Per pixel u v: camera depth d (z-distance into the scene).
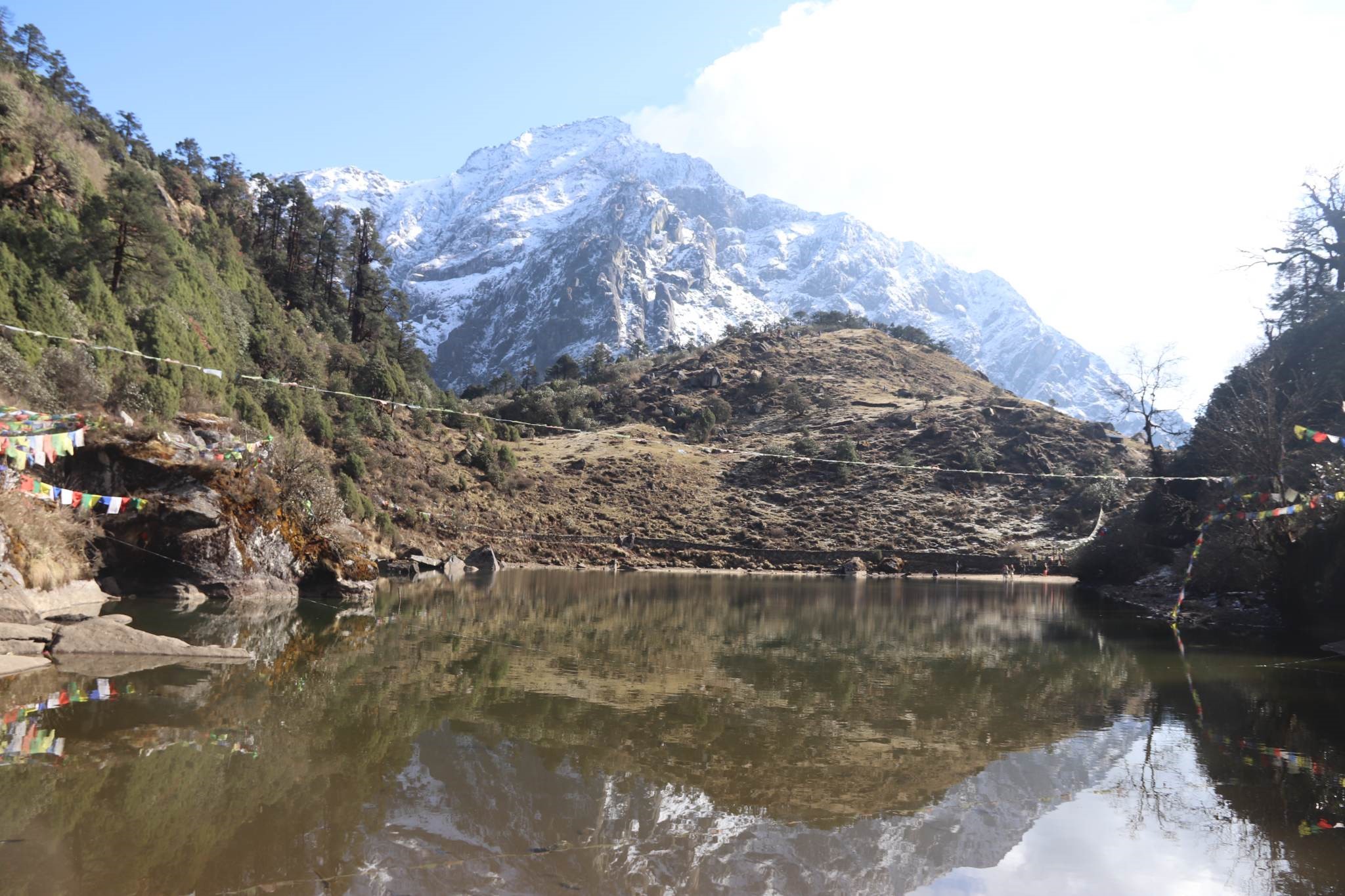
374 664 17.53
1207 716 14.64
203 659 16.97
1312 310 48.28
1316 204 50.09
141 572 26.05
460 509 62.19
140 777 9.43
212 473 27.98
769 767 10.93
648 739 12.05
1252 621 30.48
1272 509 25.22
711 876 7.48
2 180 41.22
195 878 6.92
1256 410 33.47
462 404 110.56
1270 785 10.65
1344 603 25.11
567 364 160.88
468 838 8.09
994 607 39.06
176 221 61.94
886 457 91.50
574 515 68.94
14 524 21.03
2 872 6.85
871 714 14.35
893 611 36.03
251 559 28.03
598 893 6.98
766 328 166.38
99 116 76.56
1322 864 8.12
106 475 26.05
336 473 53.25
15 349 29.27
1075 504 75.94
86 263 38.81
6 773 9.40
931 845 8.45
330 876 7.08
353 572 32.00
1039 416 97.81
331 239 85.62
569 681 16.58
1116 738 12.96
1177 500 47.66
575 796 9.47
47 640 16.91
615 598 38.50
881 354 144.25
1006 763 11.45
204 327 46.84
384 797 9.16
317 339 72.31
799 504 78.06
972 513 76.31
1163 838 8.80
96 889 6.60
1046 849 8.40
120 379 34.09
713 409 116.62
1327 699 16.30
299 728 11.84
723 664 19.67
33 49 73.56
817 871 7.71
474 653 19.73
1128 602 41.25
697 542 67.69
